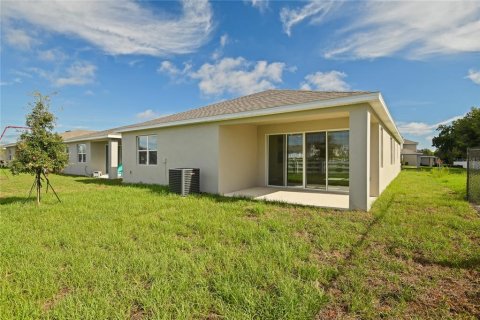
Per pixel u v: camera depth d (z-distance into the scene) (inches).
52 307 92.5
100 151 714.2
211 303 93.6
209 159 358.9
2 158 884.0
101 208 248.2
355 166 243.8
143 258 128.4
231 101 463.5
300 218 212.8
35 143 263.7
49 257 131.5
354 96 235.3
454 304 94.5
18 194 353.7
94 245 150.5
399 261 130.4
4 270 119.7
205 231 175.8
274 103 306.8
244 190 383.6
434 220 204.7
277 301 93.0
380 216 218.4
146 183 461.4
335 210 244.2
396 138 655.8
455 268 123.2
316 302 92.9
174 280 108.0
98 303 92.8
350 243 153.9
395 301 95.8
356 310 90.2
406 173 877.2
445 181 554.6
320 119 364.8
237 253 137.9
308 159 389.1
